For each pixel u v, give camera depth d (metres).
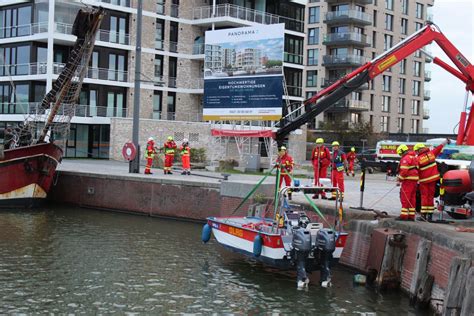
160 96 45.75
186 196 22.09
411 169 13.42
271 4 50.06
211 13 46.81
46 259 15.20
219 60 30.77
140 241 17.81
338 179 18.45
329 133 68.19
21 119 40.56
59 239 17.89
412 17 82.94
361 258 14.32
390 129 80.00
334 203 17.14
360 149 64.50
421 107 85.12
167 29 45.78
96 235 18.72
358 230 14.57
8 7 42.62
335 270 14.77
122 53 43.56
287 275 14.05
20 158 23.69
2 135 33.34
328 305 11.78
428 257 11.55
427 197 13.84
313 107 20.98
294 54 51.00
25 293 12.19
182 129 41.34
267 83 29.36
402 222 13.19
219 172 30.00
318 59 75.56
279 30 28.92
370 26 76.44
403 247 12.73
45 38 39.75
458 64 20.88
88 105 41.75
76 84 24.83
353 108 72.31
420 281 11.55
